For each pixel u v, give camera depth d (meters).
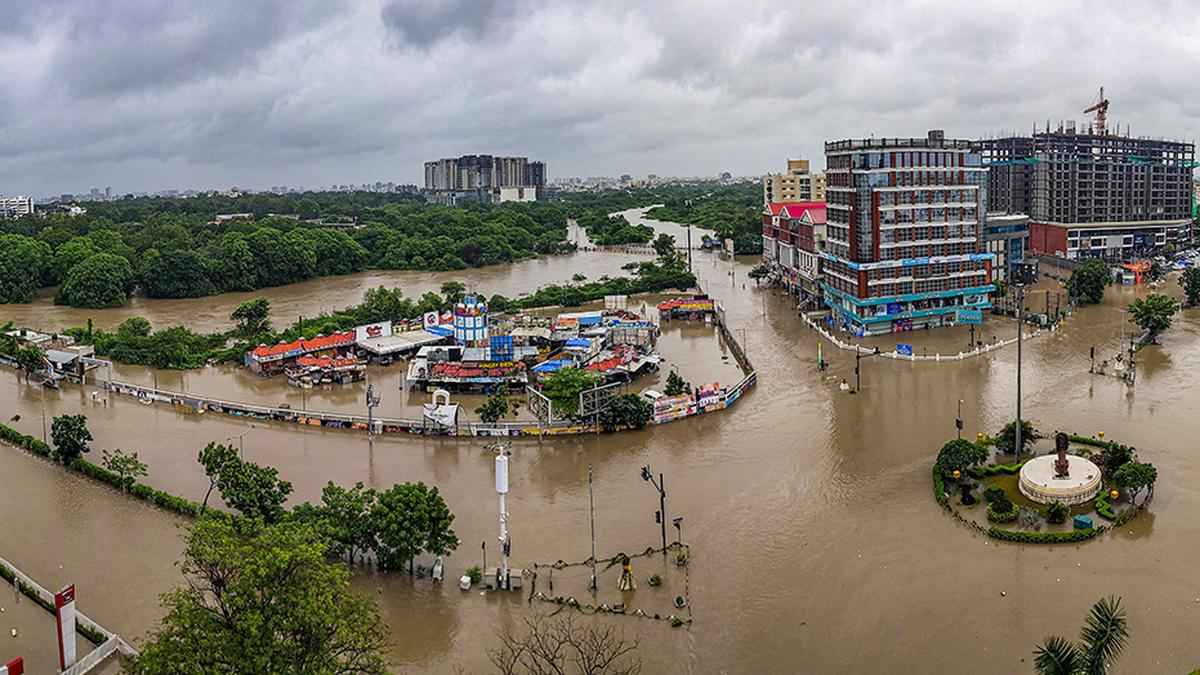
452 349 161.38
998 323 186.00
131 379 162.38
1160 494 94.75
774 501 97.12
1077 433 114.62
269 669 52.34
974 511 92.38
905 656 68.38
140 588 81.25
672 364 166.25
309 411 137.38
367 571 83.25
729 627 73.12
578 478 106.19
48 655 71.38
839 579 80.00
